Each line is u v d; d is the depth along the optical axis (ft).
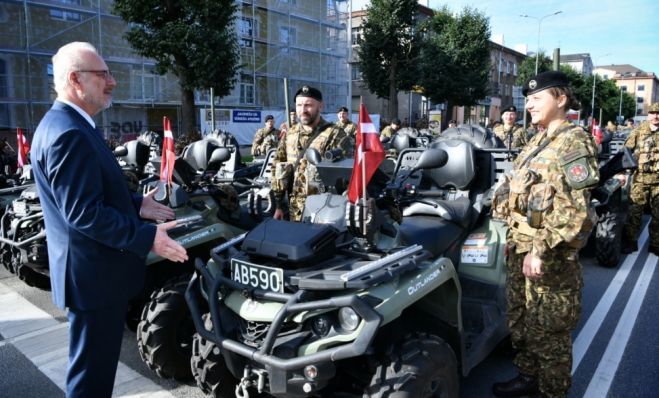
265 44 85.87
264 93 85.35
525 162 9.55
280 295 7.87
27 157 26.55
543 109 9.38
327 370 7.47
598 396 10.94
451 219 12.09
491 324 11.18
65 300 7.74
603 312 15.56
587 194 8.64
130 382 11.87
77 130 7.39
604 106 153.89
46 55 58.90
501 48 160.86
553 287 9.34
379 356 8.23
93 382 8.19
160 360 11.06
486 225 12.87
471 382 11.60
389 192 10.93
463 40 87.81
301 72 88.74
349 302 7.25
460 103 91.20
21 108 58.08
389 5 75.41
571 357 9.64
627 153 12.46
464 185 13.20
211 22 48.34
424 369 7.89
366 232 8.50
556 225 8.65
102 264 7.82
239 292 8.71
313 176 12.98
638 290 17.48
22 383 11.89
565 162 8.69
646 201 21.43
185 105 52.49
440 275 8.61
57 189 7.27
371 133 8.57
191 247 12.69
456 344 9.54
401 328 9.01
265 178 19.95
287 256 8.21
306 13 89.10
